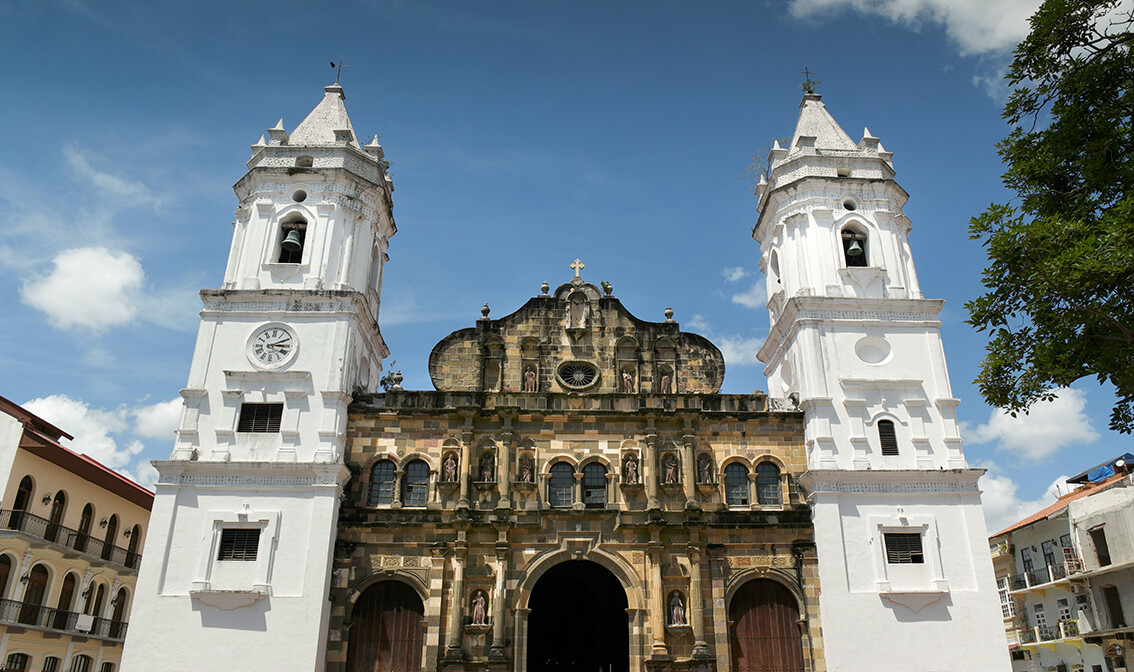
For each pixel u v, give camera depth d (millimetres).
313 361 37594
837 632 34375
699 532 37000
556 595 45281
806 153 43562
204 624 33000
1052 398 24484
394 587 35969
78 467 45031
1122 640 43219
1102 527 45219
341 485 36188
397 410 38281
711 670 34688
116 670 49250
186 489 35125
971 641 34438
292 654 32719
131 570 50094
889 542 36125
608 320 42344
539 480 37906
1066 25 23922
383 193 43094
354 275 40531
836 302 39812
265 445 36094
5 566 40406
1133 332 22188
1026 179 25328
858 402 38000
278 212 40562
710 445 38938
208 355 37562
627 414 39000
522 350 41500
